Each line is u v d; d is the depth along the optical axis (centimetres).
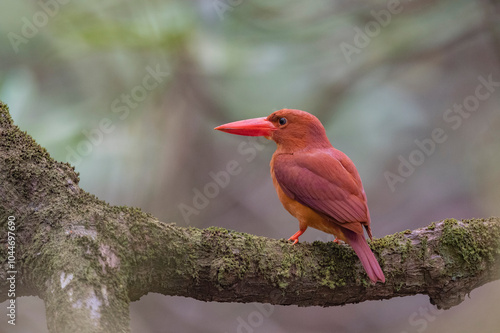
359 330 1408
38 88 1046
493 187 1316
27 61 1051
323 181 669
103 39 1001
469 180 1343
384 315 1418
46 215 503
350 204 653
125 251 501
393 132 1278
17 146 542
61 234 490
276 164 712
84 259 477
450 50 1208
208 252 536
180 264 524
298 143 746
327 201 658
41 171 529
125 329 462
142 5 1029
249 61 1100
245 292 553
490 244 596
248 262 544
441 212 1350
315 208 664
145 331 1303
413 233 602
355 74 1190
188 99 1185
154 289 527
